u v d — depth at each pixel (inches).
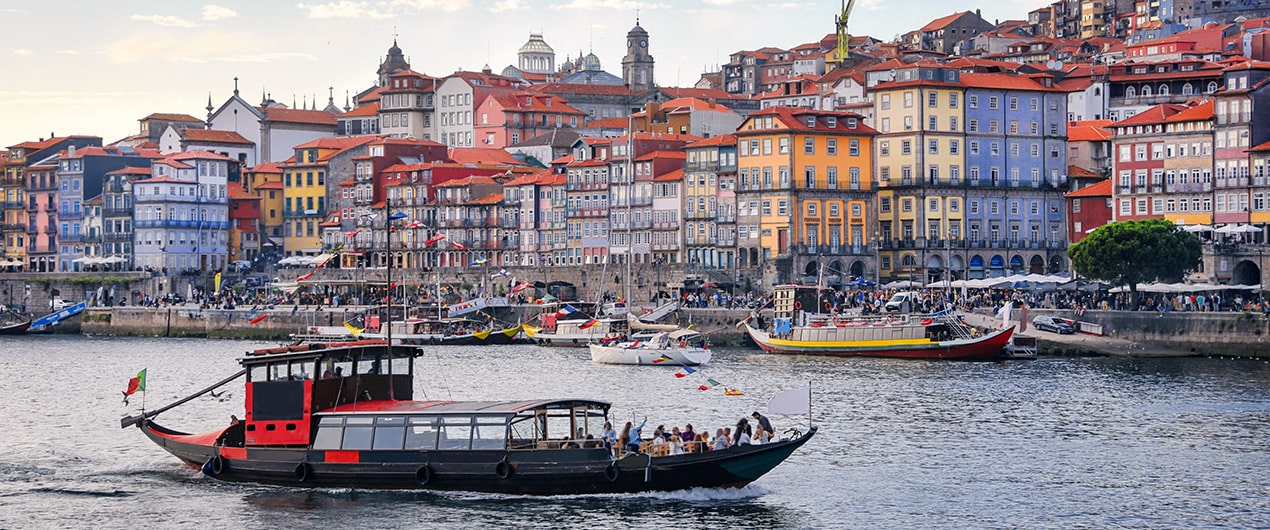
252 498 4074.8
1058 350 7628.0
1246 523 3838.6
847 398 5851.4
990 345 7377.0
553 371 7091.5
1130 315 7637.8
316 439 4111.7
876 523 3838.6
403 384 4355.3
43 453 4788.4
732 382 6461.6
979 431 5054.1
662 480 3981.3
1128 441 4862.2
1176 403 5664.4
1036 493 4141.2
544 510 3902.6
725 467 3998.5
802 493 4114.2
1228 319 7362.2
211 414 5644.7
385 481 4045.3
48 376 7190.0
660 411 5487.2
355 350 4222.4
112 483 4303.6
